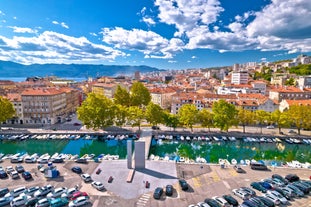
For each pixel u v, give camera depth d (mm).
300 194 47062
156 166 62531
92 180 53750
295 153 91438
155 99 176000
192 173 58281
